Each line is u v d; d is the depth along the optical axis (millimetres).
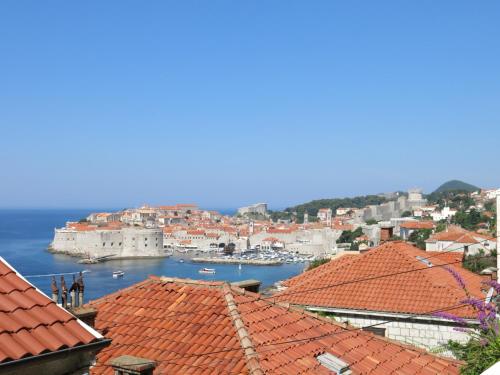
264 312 16734
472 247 66312
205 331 15156
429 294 23422
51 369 9367
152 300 17641
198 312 16266
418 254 28875
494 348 14711
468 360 16000
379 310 23016
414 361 17375
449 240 70812
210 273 198500
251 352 13734
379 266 26578
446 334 21938
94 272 186125
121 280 167500
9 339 8539
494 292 21281
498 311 17500
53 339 9070
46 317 9547
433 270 25938
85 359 9992
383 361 16578
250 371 12938
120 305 17781
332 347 16156
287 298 25312
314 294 25156
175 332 15469
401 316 22594
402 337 22719
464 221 183750
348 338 17234
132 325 16328
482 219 179125
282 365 13852
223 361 13586
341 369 14695
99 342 9703
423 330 22391
